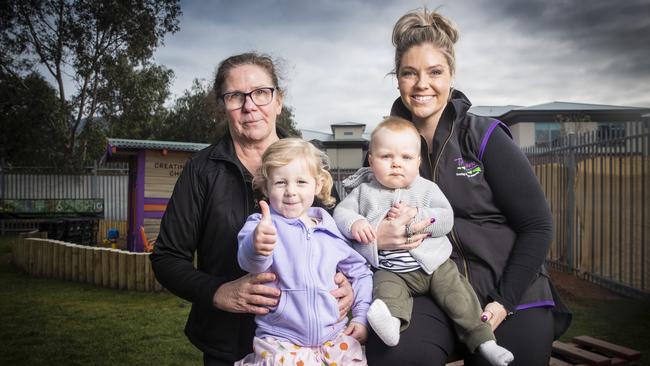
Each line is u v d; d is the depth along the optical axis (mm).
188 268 2398
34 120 28031
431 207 2354
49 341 5488
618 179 7715
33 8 28641
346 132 42750
